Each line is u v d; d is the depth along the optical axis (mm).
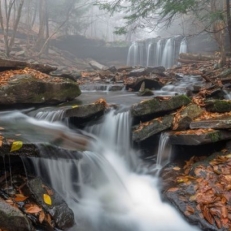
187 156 5117
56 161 4125
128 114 5812
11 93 5898
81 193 4238
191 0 9523
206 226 3477
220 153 4742
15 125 5191
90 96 8125
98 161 4645
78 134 5500
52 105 6570
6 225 2967
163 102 5734
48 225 3256
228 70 10414
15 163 3865
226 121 4848
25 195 3521
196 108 5625
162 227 3727
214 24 11852
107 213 3951
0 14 15203
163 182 4543
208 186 4031
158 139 5461
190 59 17672
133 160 5551
